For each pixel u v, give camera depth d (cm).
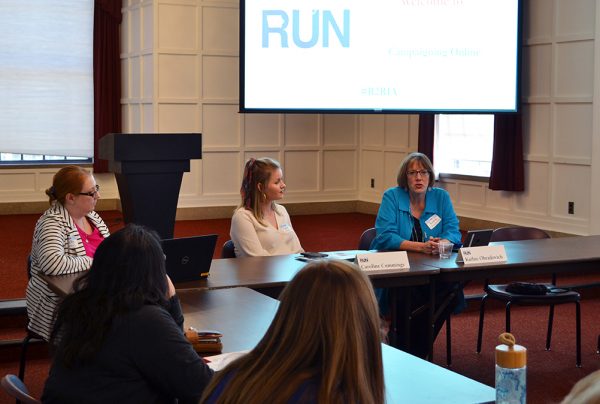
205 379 225
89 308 226
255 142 978
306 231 903
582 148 758
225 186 965
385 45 814
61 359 225
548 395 425
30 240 810
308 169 1023
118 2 982
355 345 147
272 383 146
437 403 223
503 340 202
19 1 964
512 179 816
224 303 338
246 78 809
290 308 152
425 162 475
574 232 769
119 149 417
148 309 228
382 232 473
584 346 516
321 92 819
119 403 222
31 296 373
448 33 804
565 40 766
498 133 822
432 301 428
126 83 987
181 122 928
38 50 976
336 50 816
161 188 430
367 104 820
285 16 809
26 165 981
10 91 972
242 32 800
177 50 916
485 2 796
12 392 225
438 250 454
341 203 1048
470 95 806
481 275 429
